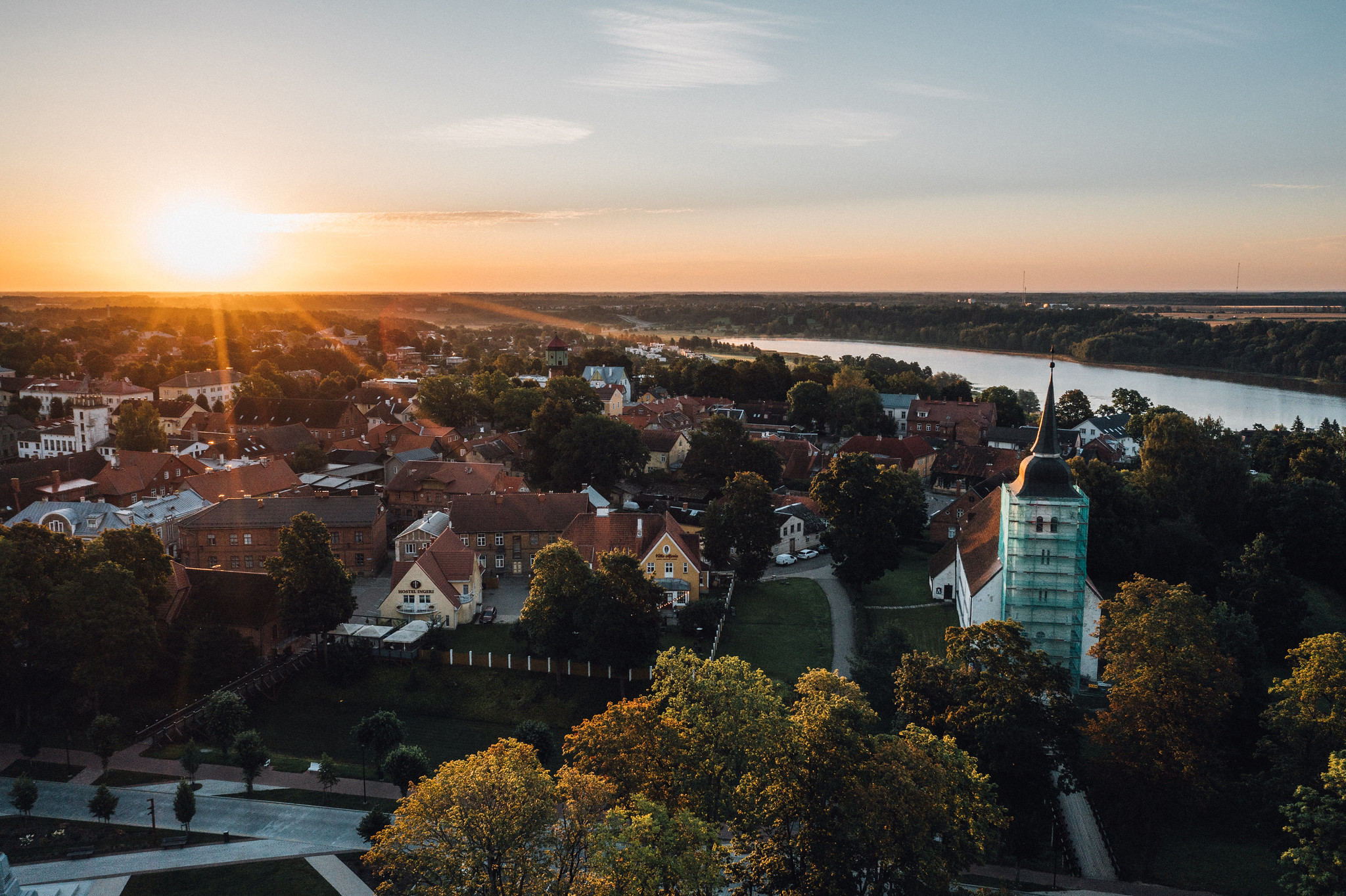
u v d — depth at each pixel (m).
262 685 91.50
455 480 136.88
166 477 154.12
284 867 63.19
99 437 198.75
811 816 54.09
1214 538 133.38
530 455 172.00
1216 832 73.00
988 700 67.81
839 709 59.50
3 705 85.12
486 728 88.81
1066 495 90.94
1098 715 72.94
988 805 56.09
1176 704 68.06
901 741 55.91
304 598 94.38
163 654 90.69
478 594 109.50
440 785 48.47
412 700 91.94
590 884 47.41
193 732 84.81
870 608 114.56
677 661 65.88
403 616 102.94
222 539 116.94
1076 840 71.50
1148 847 69.75
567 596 94.62
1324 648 67.81
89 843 65.56
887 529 116.44
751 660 98.44
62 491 139.25
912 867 53.56
